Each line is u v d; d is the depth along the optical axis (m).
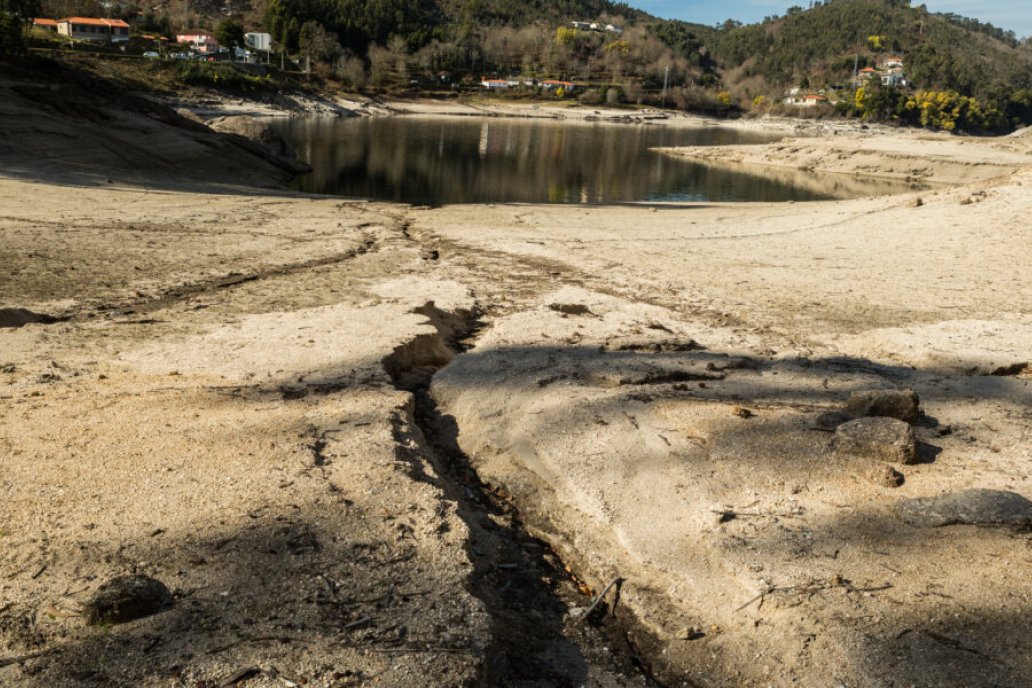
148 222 23.27
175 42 124.31
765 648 5.16
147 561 5.29
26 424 7.47
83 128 38.12
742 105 199.12
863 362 11.20
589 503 6.85
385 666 4.51
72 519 5.75
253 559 5.38
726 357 10.93
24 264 16.14
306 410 8.11
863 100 167.75
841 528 6.11
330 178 47.56
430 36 172.00
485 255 21.16
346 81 137.88
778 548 5.91
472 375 9.90
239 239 21.66
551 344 11.43
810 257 21.91
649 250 22.73
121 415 7.79
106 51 101.56
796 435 7.59
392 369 10.08
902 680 4.71
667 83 188.38
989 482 6.83
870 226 26.81
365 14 163.12
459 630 4.91
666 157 76.62
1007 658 4.79
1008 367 10.90
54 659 4.37
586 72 185.62
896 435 7.19
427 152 68.50
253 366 9.64
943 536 5.93
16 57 41.41
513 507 7.34
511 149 76.25
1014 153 70.94
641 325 13.09
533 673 5.11
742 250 23.09
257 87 108.94
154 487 6.28
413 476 6.82
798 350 12.12
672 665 5.29
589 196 45.31
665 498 6.70
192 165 40.34
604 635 5.65
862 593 5.39
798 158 74.31
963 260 21.03
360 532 5.81
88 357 10.01
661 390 9.02
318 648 4.60
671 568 6.00
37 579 5.05
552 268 19.42
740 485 6.77
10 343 10.58
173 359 9.93
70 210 23.95
